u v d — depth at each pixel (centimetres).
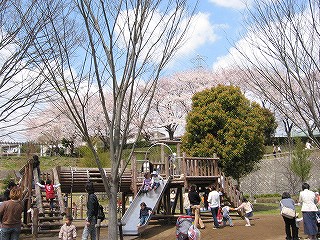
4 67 659
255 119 2197
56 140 4062
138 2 621
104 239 1237
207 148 2128
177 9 671
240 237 1162
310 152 3033
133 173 1586
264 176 3284
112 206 623
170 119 3981
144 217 1323
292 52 734
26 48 679
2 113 691
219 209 1438
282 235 1170
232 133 2119
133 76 638
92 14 625
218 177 1636
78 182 1520
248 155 2161
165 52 695
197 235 780
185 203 1437
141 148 2917
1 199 892
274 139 4075
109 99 2022
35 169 1412
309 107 703
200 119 2183
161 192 1473
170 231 1346
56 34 845
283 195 1068
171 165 1622
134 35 627
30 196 1341
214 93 2233
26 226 1289
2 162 3316
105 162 2675
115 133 639
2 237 728
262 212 2048
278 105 954
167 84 4072
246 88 3102
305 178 2828
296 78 728
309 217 998
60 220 1309
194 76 4025
